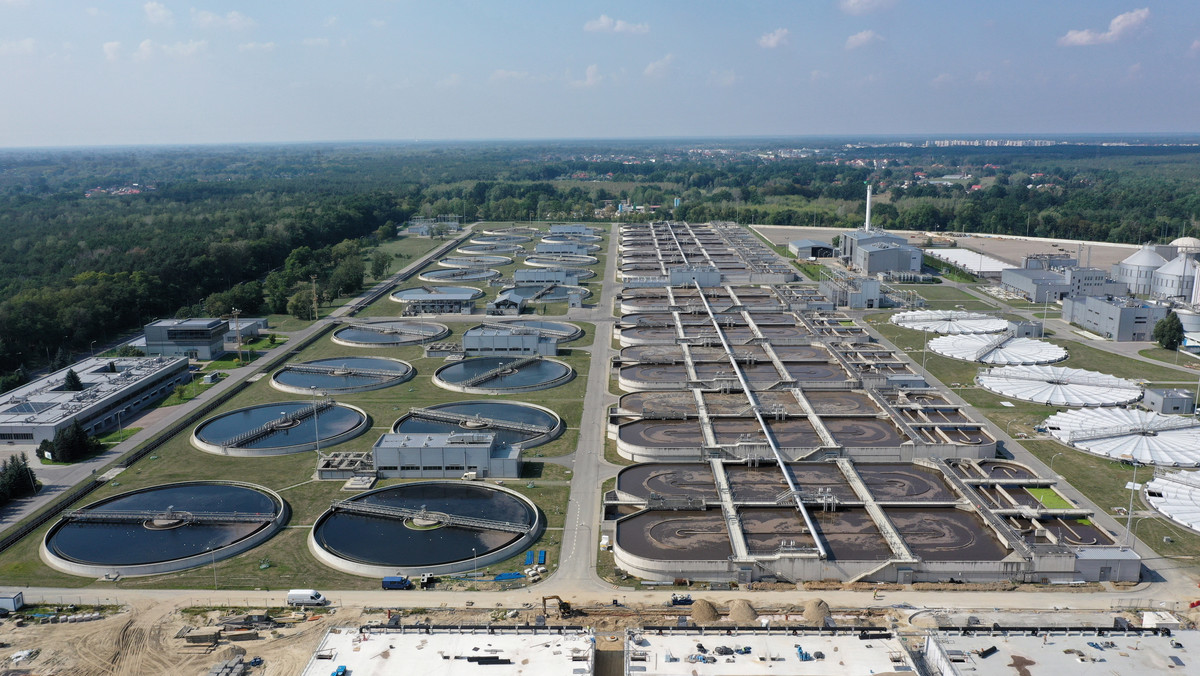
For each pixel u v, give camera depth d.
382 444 192.88
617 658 122.06
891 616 134.12
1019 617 133.38
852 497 175.88
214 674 118.19
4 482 179.25
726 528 162.88
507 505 176.62
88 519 171.38
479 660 117.69
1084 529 163.00
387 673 115.31
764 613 135.38
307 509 175.50
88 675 120.69
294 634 129.75
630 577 147.88
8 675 120.38
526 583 145.88
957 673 112.56
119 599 141.25
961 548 154.50
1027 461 198.25
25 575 150.12
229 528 167.38
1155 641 119.94
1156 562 152.38
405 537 162.25
